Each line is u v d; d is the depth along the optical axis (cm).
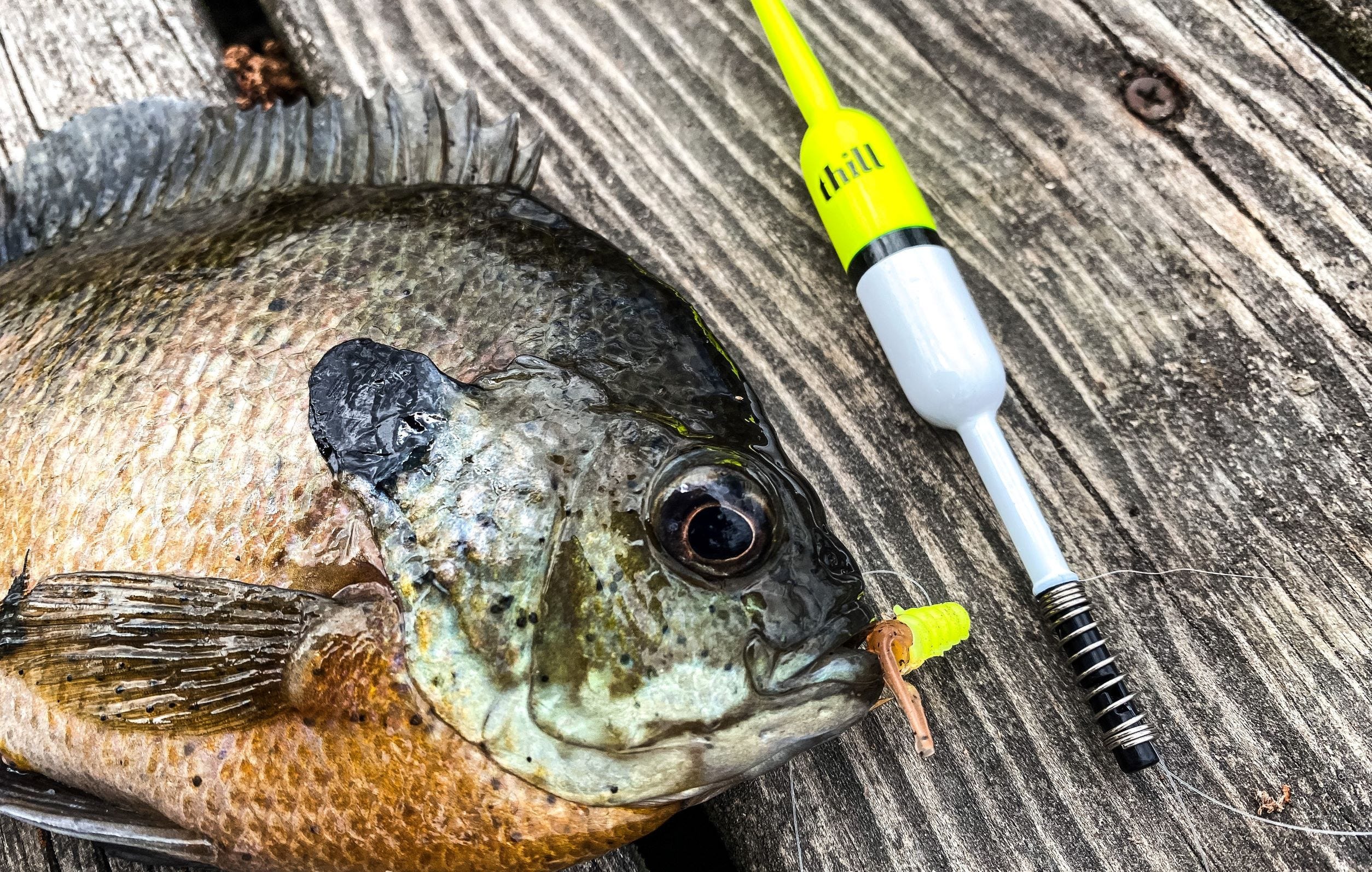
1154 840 16
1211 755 16
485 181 17
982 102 20
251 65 21
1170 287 18
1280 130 19
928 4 20
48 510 15
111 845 16
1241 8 19
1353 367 18
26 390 15
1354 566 17
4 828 17
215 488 14
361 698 14
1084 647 16
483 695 13
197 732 14
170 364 14
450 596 13
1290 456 17
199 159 18
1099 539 17
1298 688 16
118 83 21
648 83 21
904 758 17
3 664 15
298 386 14
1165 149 19
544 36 21
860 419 18
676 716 13
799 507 14
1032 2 20
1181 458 18
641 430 13
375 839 14
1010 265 19
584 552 13
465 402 13
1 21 22
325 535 14
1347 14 19
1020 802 16
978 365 17
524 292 14
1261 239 18
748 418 14
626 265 15
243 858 15
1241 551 17
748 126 20
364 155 17
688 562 13
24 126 21
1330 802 16
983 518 17
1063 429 18
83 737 15
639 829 14
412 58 21
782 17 18
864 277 17
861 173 17
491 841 14
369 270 14
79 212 18
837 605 13
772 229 19
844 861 16
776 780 17
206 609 14
